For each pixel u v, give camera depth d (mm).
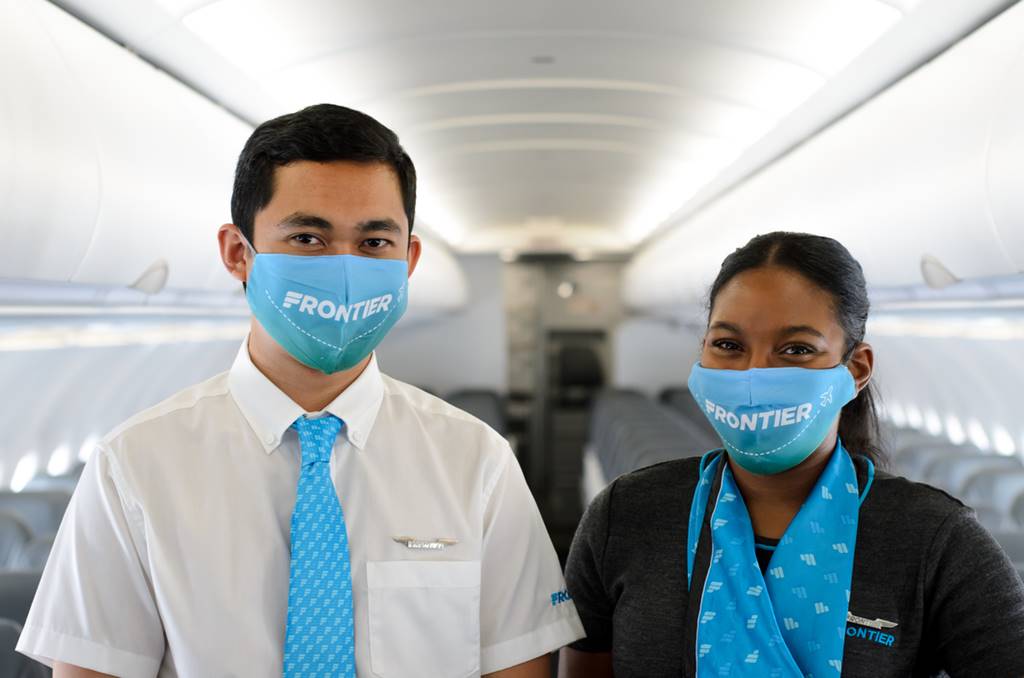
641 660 1505
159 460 1424
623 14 3113
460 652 1458
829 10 2727
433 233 9352
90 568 1370
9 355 4504
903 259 3094
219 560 1375
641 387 12375
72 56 2246
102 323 3646
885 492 1462
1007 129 2205
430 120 4898
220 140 3307
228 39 3008
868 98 3346
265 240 1390
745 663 1383
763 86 3725
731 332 1460
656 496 1596
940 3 2383
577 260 12281
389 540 1463
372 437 1535
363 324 1407
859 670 1361
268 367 1497
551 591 1608
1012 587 1344
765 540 1495
